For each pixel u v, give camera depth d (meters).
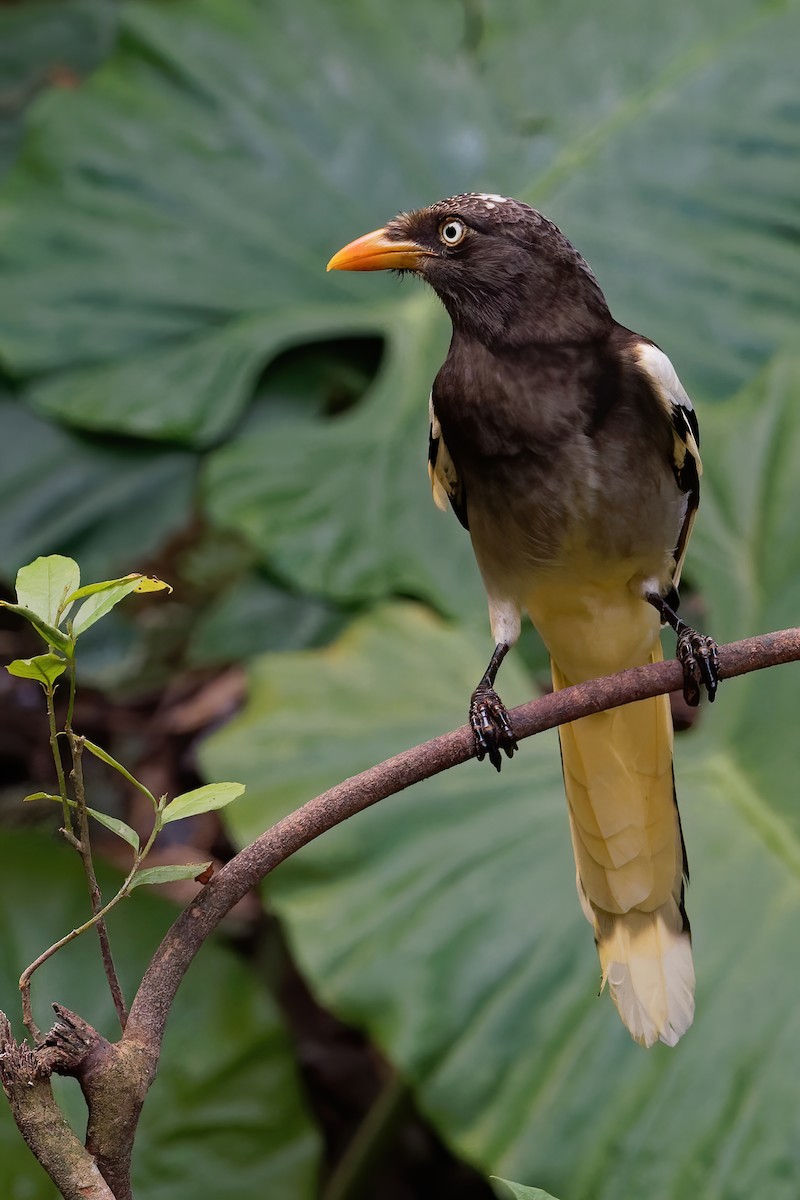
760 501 8.49
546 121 10.66
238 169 10.45
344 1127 10.30
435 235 6.38
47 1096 3.45
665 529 6.25
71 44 12.36
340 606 9.23
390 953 7.18
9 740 10.95
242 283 10.12
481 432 6.14
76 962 7.94
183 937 3.79
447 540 9.19
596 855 6.35
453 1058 6.91
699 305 9.91
